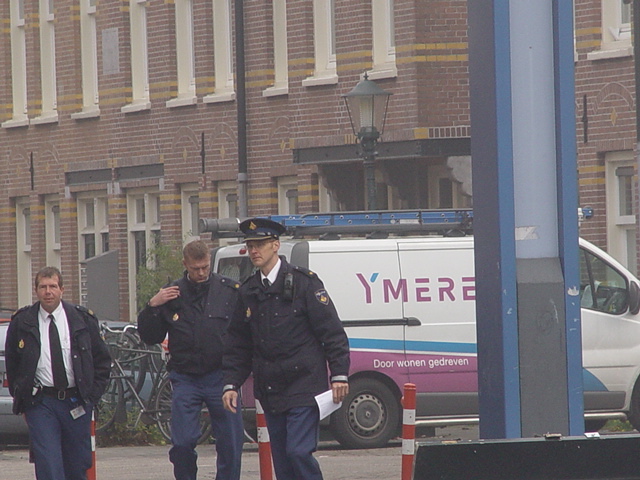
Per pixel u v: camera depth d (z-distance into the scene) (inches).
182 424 1563.7
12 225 4712.1
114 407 2459.4
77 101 4379.9
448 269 2252.7
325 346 1379.2
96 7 4281.5
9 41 4704.7
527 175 1360.7
